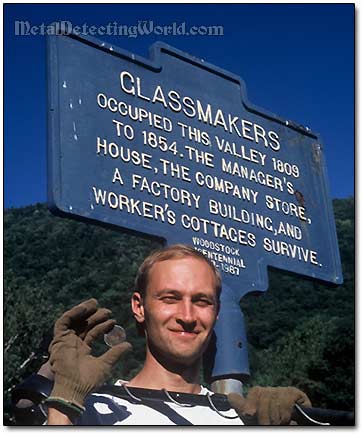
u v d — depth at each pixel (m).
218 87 3.41
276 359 22.12
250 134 3.46
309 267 3.46
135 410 2.22
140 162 2.94
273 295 24.17
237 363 2.93
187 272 2.33
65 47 2.87
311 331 22.27
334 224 3.69
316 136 3.78
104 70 2.97
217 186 3.20
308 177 3.66
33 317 14.55
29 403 2.12
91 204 2.73
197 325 2.30
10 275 15.60
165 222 2.94
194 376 2.34
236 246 3.17
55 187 2.65
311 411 2.17
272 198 3.43
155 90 3.13
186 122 3.20
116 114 2.95
